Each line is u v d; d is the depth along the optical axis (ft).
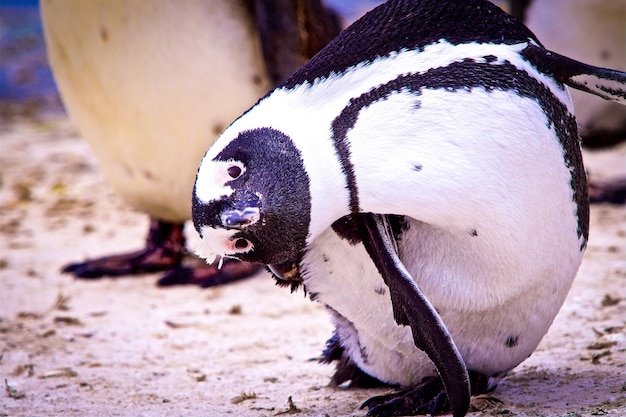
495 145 22.08
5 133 91.35
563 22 54.29
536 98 23.04
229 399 29.84
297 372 32.55
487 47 23.08
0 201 66.49
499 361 25.71
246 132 22.34
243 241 22.02
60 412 29.07
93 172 75.00
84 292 45.93
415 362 26.22
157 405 29.55
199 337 38.01
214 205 21.80
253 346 36.37
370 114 21.86
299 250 22.45
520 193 22.48
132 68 39.60
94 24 39.63
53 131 91.91
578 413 24.40
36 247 55.11
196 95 39.60
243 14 39.27
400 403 25.77
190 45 38.88
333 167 21.77
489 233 22.47
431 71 22.44
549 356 31.73
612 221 53.16
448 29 23.31
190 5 38.45
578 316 36.52
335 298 25.02
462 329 24.59
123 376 33.22
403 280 22.33
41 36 130.11
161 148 41.24
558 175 23.43
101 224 59.98
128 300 44.24
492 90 22.44
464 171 21.71
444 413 25.39
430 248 23.47
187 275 46.75
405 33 23.13
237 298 43.73
